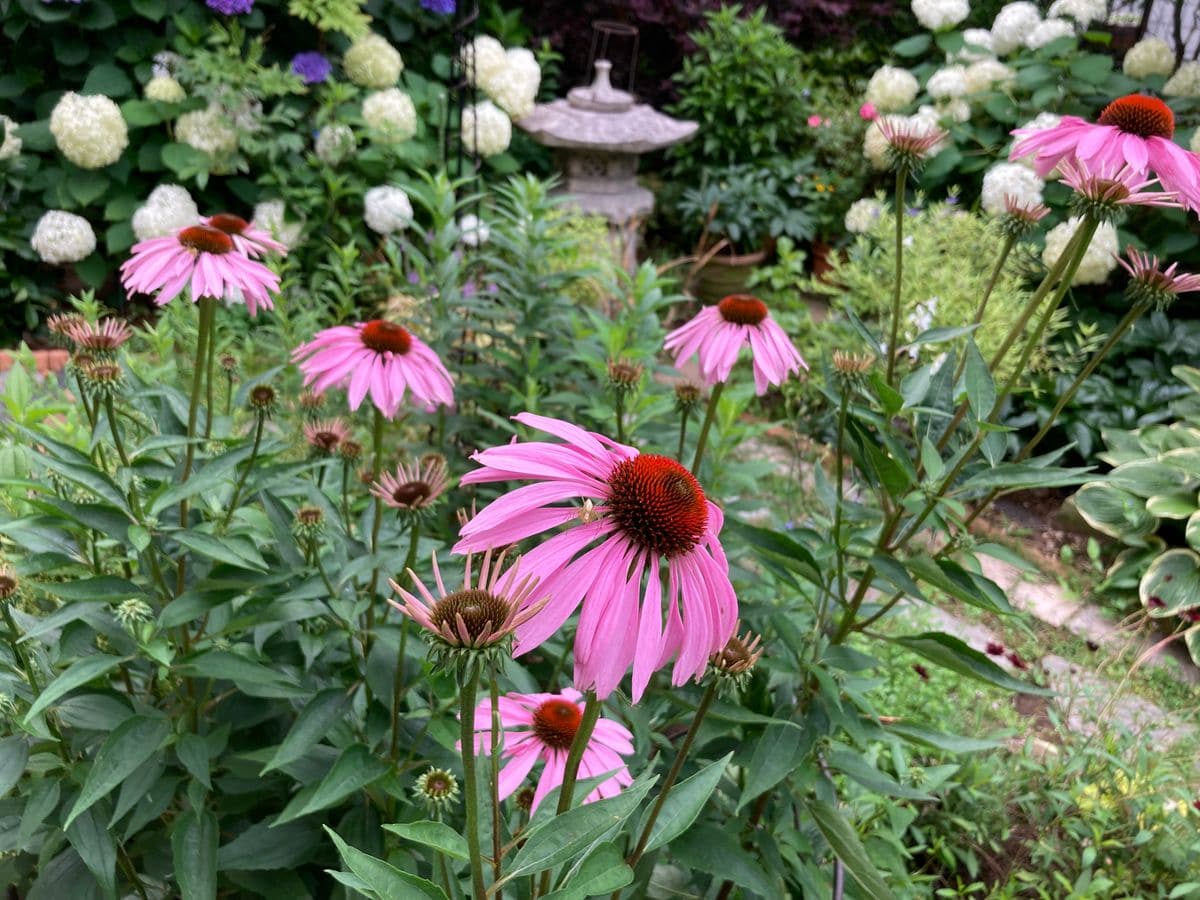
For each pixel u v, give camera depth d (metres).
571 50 2.72
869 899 0.61
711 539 0.33
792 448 1.54
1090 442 1.58
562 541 0.31
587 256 1.69
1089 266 1.61
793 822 0.66
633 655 0.30
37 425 0.72
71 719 0.53
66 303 1.82
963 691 1.12
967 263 1.61
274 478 0.56
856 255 1.76
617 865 0.34
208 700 0.57
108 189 1.79
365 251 1.82
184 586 0.57
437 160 1.96
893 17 2.80
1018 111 2.01
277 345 1.32
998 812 0.93
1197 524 1.32
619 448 0.35
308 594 0.52
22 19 1.73
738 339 0.66
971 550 0.58
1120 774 0.95
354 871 0.32
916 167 0.60
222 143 1.74
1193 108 1.88
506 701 0.48
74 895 0.54
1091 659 1.24
